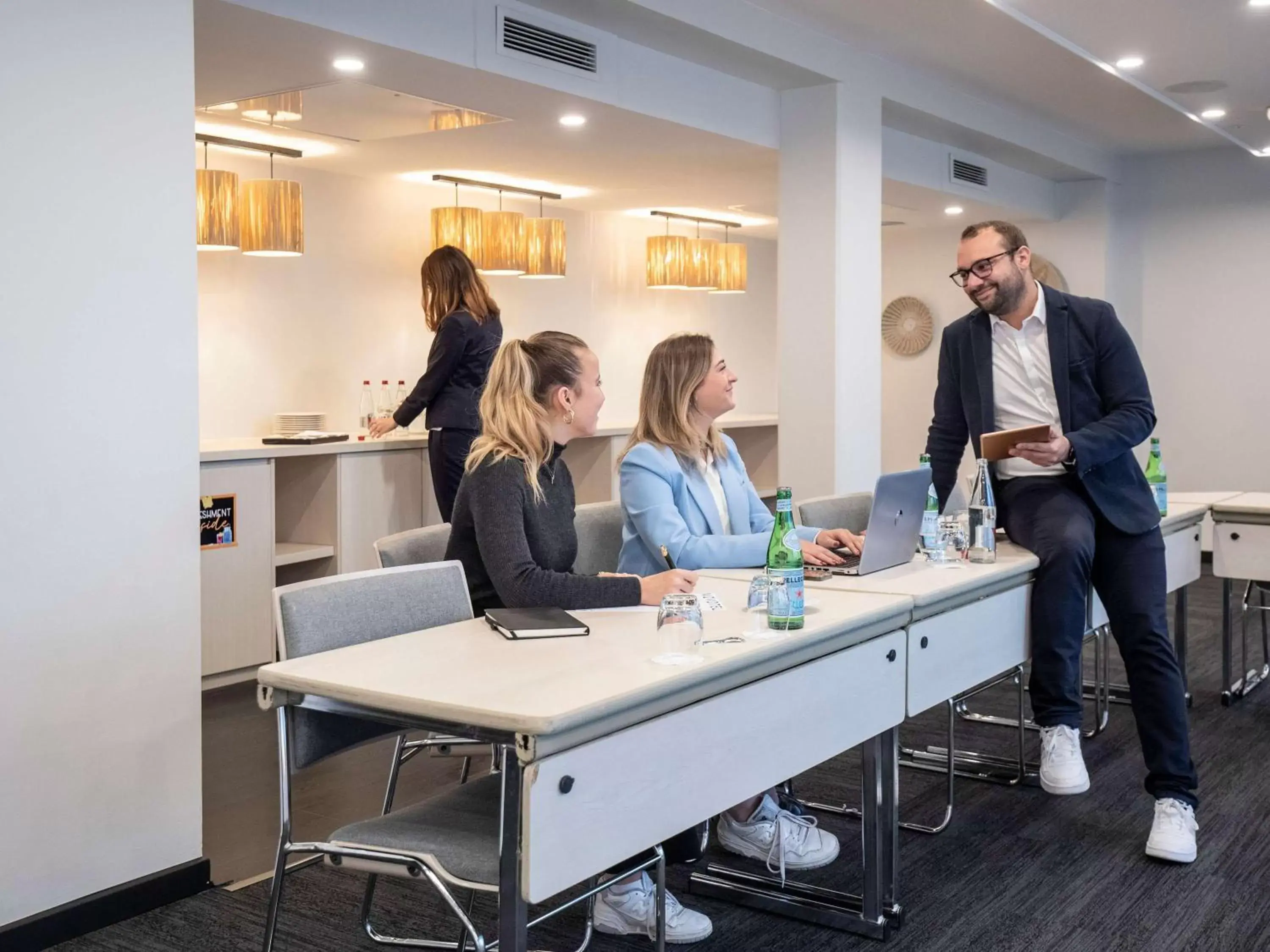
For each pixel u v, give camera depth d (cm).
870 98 576
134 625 276
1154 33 550
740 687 208
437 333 552
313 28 370
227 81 433
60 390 260
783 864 283
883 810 267
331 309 611
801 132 566
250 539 491
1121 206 863
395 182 642
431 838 194
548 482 270
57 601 261
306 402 600
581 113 491
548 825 167
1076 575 313
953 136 691
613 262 806
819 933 269
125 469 272
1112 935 264
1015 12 514
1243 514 440
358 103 468
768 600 228
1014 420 338
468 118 495
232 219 509
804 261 569
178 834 287
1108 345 326
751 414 952
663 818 189
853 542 312
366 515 545
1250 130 757
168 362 280
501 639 220
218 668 482
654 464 299
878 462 593
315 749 204
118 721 273
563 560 271
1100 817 339
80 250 262
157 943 262
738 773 206
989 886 292
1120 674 507
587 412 269
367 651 212
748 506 324
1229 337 831
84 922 266
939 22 523
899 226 915
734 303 929
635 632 225
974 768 384
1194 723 434
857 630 239
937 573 291
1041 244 879
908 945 261
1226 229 828
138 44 271
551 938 266
